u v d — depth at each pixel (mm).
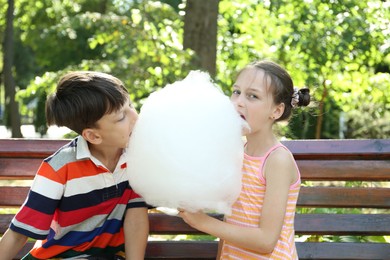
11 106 16766
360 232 3008
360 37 9812
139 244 2689
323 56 9578
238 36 10969
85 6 15297
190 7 8680
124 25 10023
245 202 2598
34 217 2551
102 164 2590
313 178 3031
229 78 9938
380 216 3006
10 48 16750
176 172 2141
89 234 2646
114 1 12852
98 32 10258
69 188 2584
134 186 2287
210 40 8695
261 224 2525
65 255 2656
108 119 2471
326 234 3023
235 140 2246
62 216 2617
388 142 2990
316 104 2967
